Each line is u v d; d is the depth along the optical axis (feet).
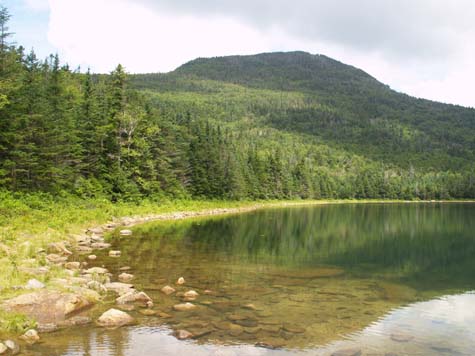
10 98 102.53
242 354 28.55
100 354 27.73
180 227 120.37
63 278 45.57
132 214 139.74
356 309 41.57
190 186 219.61
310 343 31.42
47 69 197.98
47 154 111.24
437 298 47.88
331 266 67.46
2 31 105.60
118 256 66.28
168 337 31.37
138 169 165.68
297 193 416.87
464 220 188.44
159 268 58.49
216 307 40.09
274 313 38.91
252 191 312.29
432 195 527.40
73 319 34.58
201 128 245.24
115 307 38.58
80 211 111.65
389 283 55.57
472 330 36.09
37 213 92.27
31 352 27.73
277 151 386.93
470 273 64.59
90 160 145.48
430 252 87.30
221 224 140.15
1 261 50.34
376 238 113.39
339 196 486.38
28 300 35.73
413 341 32.83
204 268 60.23
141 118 162.71
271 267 63.87
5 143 103.96
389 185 518.37
